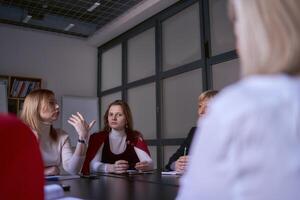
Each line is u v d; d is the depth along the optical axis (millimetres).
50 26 4801
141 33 4613
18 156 521
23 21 4586
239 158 377
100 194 1149
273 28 434
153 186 1354
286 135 373
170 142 3859
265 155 367
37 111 2072
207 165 401
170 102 3986
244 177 373
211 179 393
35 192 555
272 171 363
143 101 4473
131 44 4816
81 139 2119
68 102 4973
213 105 435
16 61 4707
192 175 421
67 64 5203
